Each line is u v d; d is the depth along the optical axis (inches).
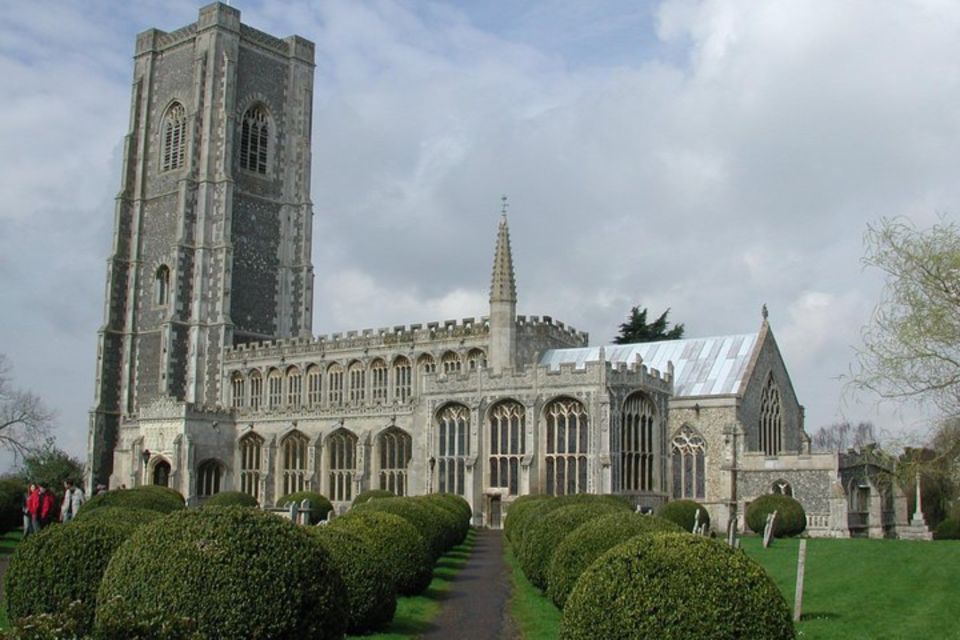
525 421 2711.6
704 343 3048.7
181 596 722.8
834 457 2509.8
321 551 802.8
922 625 1058.1
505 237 3154.5
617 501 1804.9
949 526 2657.5
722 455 2716.5
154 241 4475.9
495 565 1758.1
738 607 668.7
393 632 1039.6
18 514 2130.9
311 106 4768.7
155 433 3619.6
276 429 3535.9
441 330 3533.5
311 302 4584.2
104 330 4402.1
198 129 4384.8
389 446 3230.8
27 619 612.4
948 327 1304.1
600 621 681.6
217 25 4416.8
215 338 4185.5
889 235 1343.5
